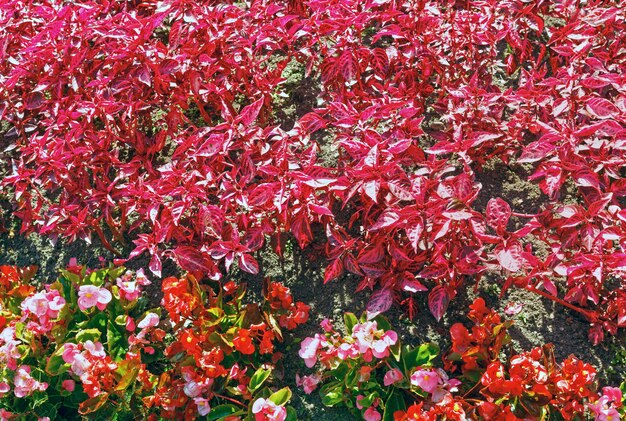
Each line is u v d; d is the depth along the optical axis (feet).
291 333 3.56
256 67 3.92
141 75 3.64
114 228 3.74
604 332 3.46
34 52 3.83
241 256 3.43
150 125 4.00
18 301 3.65
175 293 3.43
